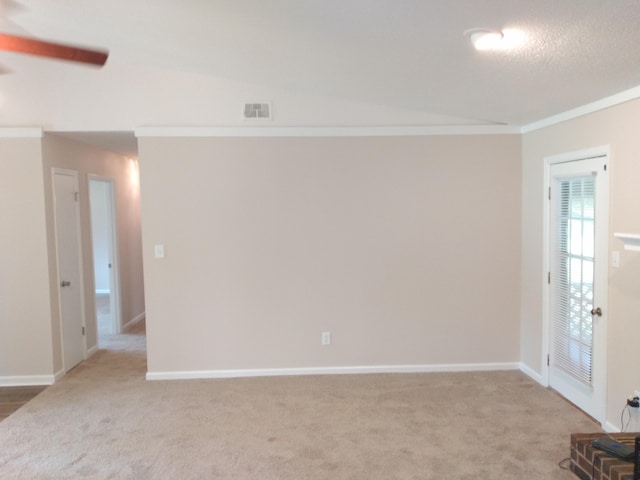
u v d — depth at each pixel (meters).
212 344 4.34
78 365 4.78
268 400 3.84
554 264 3.88
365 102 4.24
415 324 4.41
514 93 3.25
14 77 4.12
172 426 3.40
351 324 4.39
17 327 4.27
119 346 5.45
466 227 4.37
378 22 2.31
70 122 4.17
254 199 4.27
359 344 4.41
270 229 4.30
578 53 2.37
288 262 4.33
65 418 3.55
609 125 3.13
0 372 4.29
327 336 4.39
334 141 4.27
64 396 3.97
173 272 4.27
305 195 4.29
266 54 3.15
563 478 2.71
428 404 3.73
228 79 4.18
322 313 4.37
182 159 4.21
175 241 4.26
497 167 4.34
